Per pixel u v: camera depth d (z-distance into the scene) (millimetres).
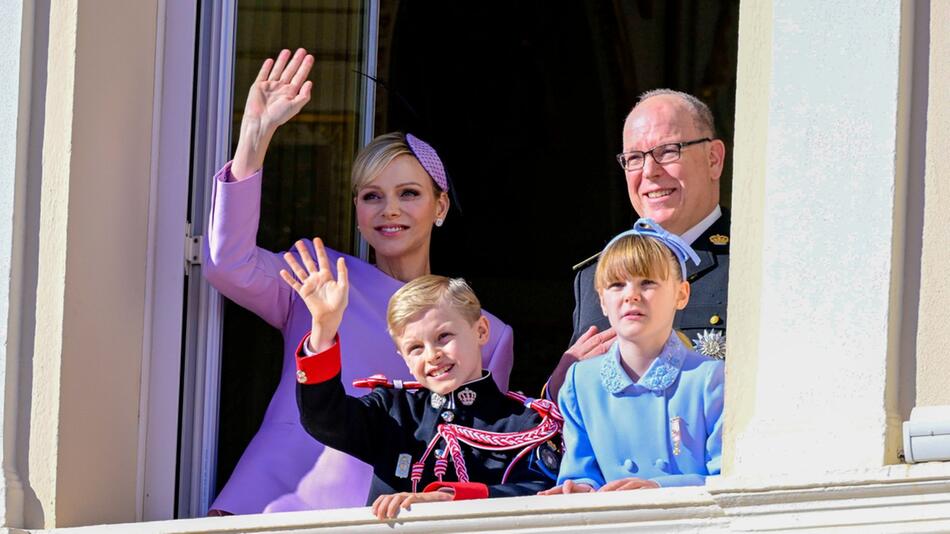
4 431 15828
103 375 16266
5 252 15977
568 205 25141
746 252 14352
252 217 16750
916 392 13578
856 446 13531
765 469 13812
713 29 25234
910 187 13844
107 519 16234
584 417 15508
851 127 14016
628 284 15461
